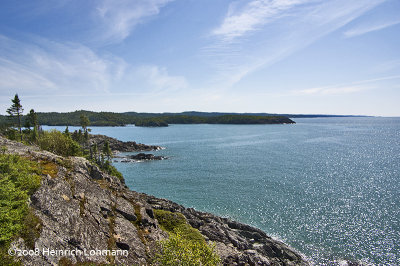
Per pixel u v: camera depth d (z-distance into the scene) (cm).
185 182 8338
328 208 5856
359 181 8125
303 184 7875
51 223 2066
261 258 3625
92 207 2809
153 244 2855
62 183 2802
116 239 2581
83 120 14700
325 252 4100
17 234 1700
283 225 5081
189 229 3762
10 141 4366
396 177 8550
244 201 6462
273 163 11269
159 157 12812
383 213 5466
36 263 1620
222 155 13588
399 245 4200
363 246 4219
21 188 2208
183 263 2084
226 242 3988
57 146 6550
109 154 11006
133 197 4009
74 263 1898
